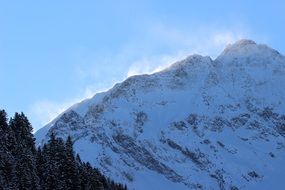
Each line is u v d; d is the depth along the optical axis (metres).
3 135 138.75
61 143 143.62
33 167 135.62
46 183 134.62
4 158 129.75
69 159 140.75
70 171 139.38
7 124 144.62
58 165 139.25
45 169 138.00
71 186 137.88
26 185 128.75
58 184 135.12
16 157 135.62
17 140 142.38
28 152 137.25
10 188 124.38
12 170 128.50
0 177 123.38
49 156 140.25
